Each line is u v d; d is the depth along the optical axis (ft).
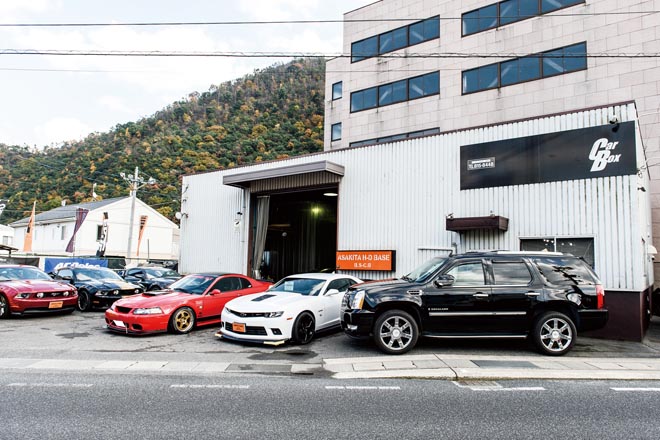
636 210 32.37
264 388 18.88
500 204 38.96
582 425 14.58
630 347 29.17
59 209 141.59
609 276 33.01
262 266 68.08
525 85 71.36
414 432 13.76
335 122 98.48
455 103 78.74
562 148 36.19
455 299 25.72
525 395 18.06
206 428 13.93
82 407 15.98
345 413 15.60
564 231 35.40
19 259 87.97
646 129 59.06
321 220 74.08
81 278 48.37
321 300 31.19
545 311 25.94
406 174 45.42
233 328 29.04
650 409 16.34
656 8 60.49
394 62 88.12
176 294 34.06
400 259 44.73
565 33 68.13
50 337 31.22
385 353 25.89
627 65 62.03
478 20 77.71
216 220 61.82
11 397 17.13
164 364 23.34
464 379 20.56
